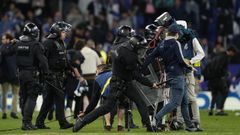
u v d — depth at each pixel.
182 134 36.81
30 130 41.75
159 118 39.03
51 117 51.03
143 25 79.12
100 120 50.75
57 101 42.38
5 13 76.75
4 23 74.38
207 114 59.59
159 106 42.19
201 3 79.94
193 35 41.34
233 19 80.38
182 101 39.97
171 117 42.09
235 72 71.56
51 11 80.56
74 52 50.97
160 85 39.38
